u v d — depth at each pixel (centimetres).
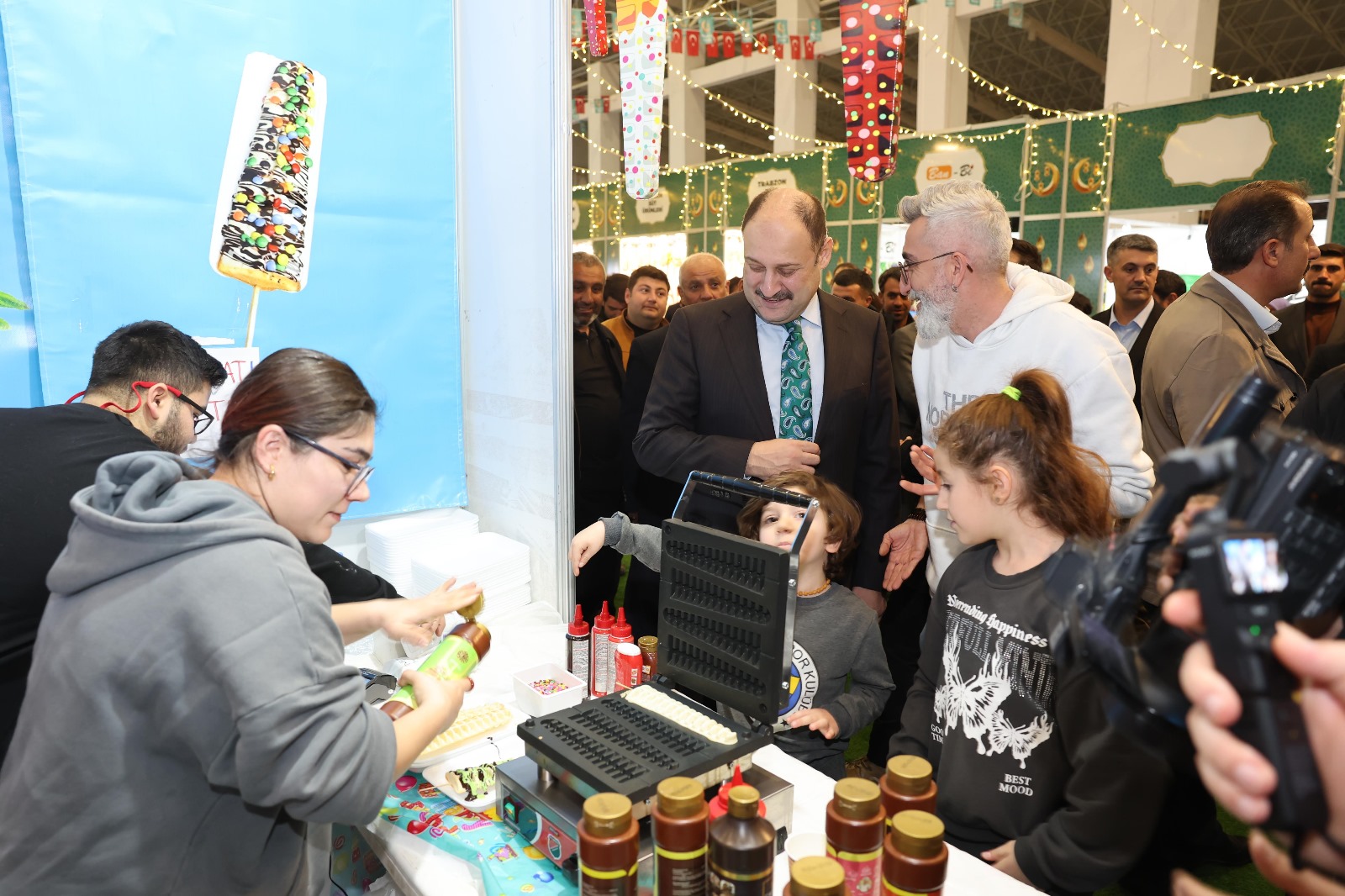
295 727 81
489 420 221
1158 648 56
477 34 204
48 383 171
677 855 81
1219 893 61
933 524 182
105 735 84
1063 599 68
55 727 85
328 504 99
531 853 107
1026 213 724
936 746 134
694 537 117
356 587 155
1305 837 48
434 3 208
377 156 206
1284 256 189
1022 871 110
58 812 86
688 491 125
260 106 186
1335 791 47
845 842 81
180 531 84
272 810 93
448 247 220
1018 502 121
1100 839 101
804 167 915
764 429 187
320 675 85
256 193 188
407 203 212
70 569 88
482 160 209
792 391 188
